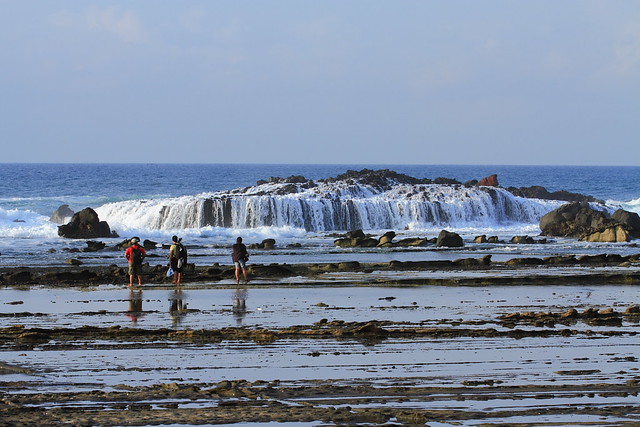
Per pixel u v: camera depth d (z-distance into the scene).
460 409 19.02
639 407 19.19
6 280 45.41
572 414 18.64
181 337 27.80
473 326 30.14
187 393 20.38
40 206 129.50
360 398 19.98
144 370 22.98
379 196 101.50
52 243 73.50
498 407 19.19
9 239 76.31
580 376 22.23
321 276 48.00
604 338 27.75
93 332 28.58
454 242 73.75
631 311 33.59
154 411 18.78
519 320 31.53
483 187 104.44
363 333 28.36
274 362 24.00
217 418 18.31
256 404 19.47
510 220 101.50
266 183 119.38
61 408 19.02
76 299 38.12
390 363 23.83
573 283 44.91
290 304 36.16
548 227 87.75
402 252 68.69
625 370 22.95
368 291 41.03
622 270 52.19
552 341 27.17
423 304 36.28
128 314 33.25
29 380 21.75
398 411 18.81
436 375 22.38
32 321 31.45
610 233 80.50
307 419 18.25
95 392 20.47
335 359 24.38
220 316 32.69
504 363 23.81
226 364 23.75
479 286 43.53
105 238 78.19
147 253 67.00
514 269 52.94
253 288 42.19
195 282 45.34
